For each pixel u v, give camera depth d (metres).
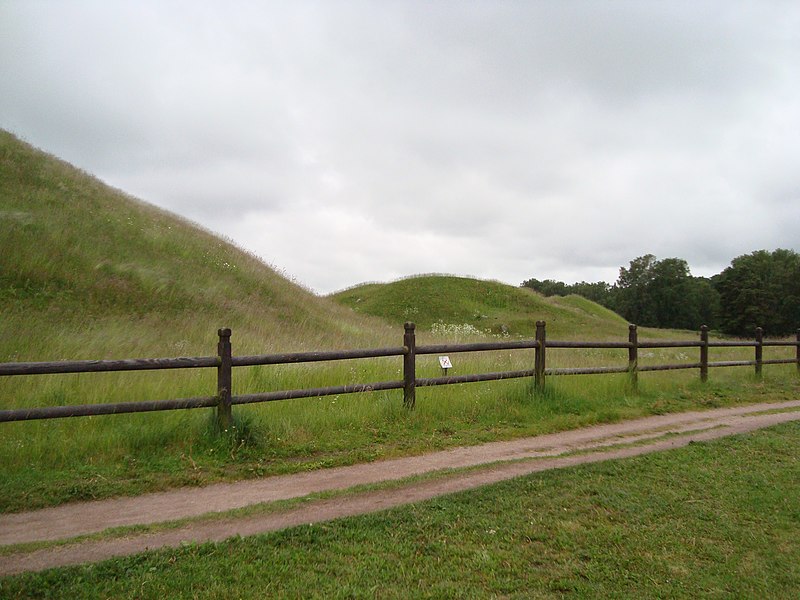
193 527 4.85
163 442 6.91
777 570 4.27
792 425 9.14
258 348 14.97
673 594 3.89
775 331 81.81
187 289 20.78
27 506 5.30
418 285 45.34
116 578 3.84
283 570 4.00
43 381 9.02
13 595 3.56
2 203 20.94
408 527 4.77
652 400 11.33
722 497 5.66
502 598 3.76
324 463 6.85
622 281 111.12
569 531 4.78
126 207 27.11
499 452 7.53
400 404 8.80
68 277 18.08
